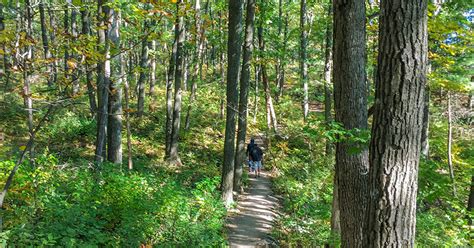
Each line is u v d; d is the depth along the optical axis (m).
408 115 3.32
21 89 3.98
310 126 4.93
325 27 16.31
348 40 5.04
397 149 3.36
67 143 16.00
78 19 20.86
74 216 5.61
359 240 5.07
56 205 5.73
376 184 3.51
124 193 7.36
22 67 3.80
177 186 10.18
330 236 7.50
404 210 3.41
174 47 17.11
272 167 17.41
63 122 17.44
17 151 7.65
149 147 18.48
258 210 11.34
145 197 7.82
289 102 25.97
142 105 22.58
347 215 5.17
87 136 17.55
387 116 3.38
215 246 7.66
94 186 7.34
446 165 13.08
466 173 11.55
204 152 19.00
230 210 10.91
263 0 14.91
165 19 4.26
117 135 10.48
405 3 3.23
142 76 22.33
